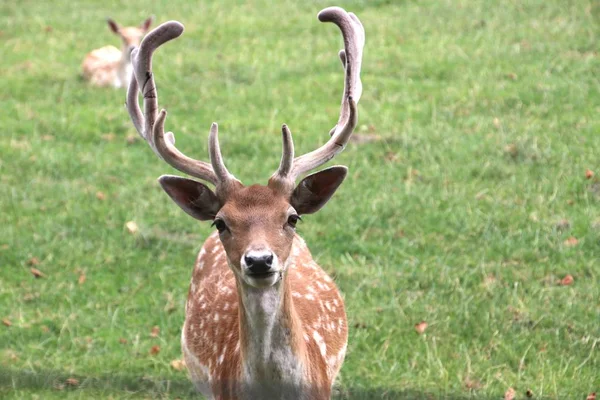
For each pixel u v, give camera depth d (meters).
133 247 13.28
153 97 8.45
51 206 14.47
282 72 19.77
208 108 18.02
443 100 17.66
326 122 17.11
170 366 10.60
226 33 22.55
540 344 10.70
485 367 10.35
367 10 23.31
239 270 7.54
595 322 10.92
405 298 11.70
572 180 14.24
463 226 13.25
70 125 17.47
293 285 8.81
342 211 13.79
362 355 10.66
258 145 16.17
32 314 11.77
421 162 15.27
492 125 16.33
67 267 12.80
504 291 11.64
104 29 24.31
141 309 11.86
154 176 15.41
